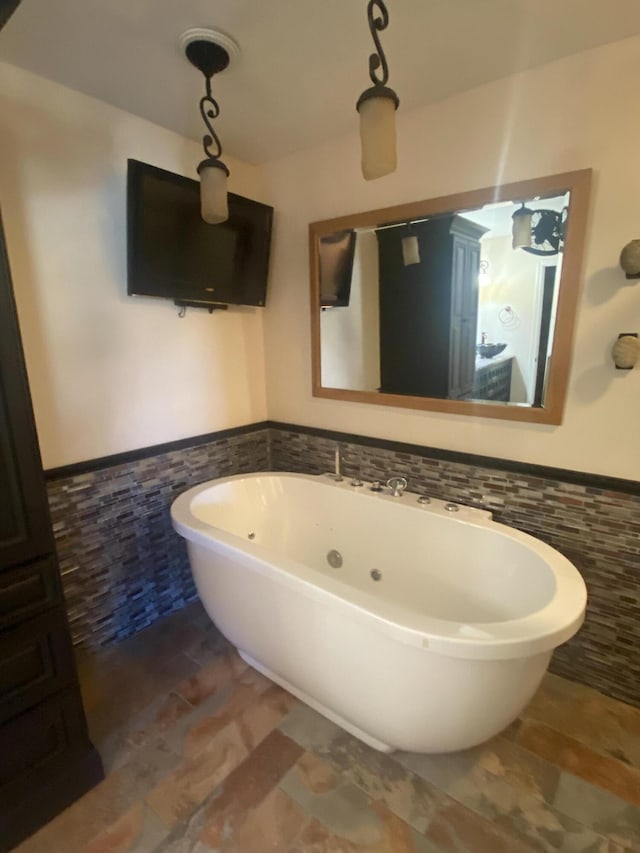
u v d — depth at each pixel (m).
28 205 1.60
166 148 1.96
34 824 1.26
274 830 1.26
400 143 1.88
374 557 2.09
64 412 1.80
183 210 1.90
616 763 1.45
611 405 1.58
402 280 2.00
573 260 1.56
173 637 2.08
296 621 1.47
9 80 1.51
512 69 1.55
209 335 2.31
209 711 1.65
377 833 1.25
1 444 1.13
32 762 1.25
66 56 1.45
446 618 1.88
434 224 1.87
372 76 1.12
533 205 1.63
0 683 1.18
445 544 1.87
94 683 1.79
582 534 1.70
